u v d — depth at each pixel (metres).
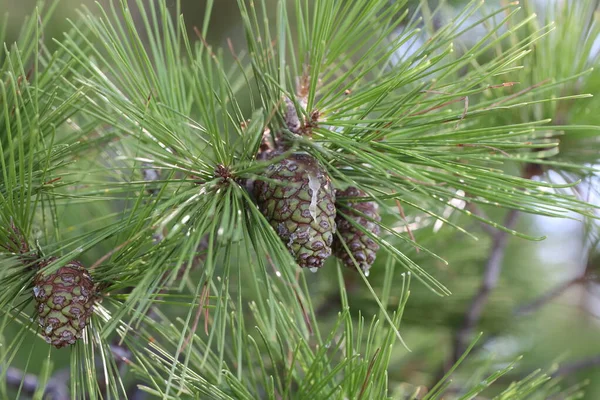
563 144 1.09
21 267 0.90
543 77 1.09
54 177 0.94
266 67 0.91
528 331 1.60
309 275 1.24
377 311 1.22
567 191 1.13
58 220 0.96
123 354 1.05
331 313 1.23
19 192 0.92
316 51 0.90
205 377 0.98
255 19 0.91
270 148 0.92
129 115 0.90
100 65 1.06
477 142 0.88
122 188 0.92
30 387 1.11
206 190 0.88
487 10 1.23
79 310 0.89
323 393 0.94
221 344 0.84
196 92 0.87
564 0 1.08
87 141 1.00
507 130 0.91
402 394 1.05
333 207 0.89
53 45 1.50
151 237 0.91
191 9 1.85
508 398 0.96
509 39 1.16
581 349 1.74
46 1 1.59
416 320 1.24
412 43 0.92
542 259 1.66
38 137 0.90
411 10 1.16
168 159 0.89
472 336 1.33
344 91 0.91
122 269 0.91
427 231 1.19
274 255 0.86
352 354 0.94
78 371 0.91
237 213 0.87
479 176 0.87
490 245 1.26
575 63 1.08
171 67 0.95
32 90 0.93
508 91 1.09
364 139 0.90
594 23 1.07
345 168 0.92
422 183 0.87
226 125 0.87
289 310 1.03
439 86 0.91
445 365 1.27
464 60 0.90
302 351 0.98
